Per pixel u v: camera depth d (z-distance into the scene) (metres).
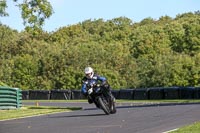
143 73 103.62
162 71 98.88
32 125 19.80
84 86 24.66
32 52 118.94
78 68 104.69
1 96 33.50
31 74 106.81
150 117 21.31
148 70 102.31
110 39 141.50
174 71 98.19
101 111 28.47
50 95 72.88
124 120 20.31
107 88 24.45
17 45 123.69
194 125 16.80
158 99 63.47
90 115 24.98
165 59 107.06
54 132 16.56
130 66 109.88
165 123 18.41
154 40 127.81
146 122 18.98
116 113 25.20
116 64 110.31
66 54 107.06
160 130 16.11
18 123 21.30
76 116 24.62
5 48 122.62
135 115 22.94
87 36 146.50
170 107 28.16
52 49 117.25
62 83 104.19
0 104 33.38
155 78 99.00
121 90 68.25
